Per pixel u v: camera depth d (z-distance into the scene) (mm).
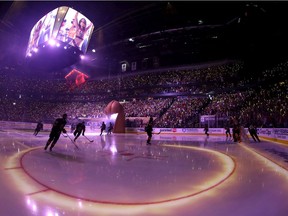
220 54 43719
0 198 3242
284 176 4801
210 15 33312
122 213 2850
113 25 37750
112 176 4699
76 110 44500
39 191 3602
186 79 42625
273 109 20578
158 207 3053
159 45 44156
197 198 3412
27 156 6902
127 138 19422
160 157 7578
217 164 6242
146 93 44969
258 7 27812
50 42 17812
